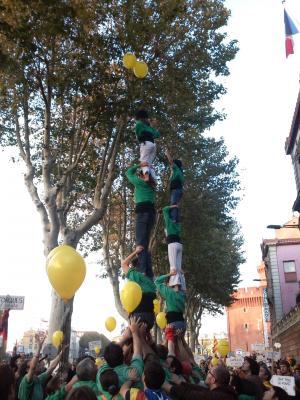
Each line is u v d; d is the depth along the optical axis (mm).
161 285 7930
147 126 8047
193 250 28125
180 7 14844
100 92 14945
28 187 16438
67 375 7012
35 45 12766
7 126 18719
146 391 4344
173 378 5344
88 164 18547
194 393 4293
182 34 16766
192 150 24250
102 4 14109
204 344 69312
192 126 22828
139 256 7148
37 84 15203
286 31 18219
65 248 5098
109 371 4516
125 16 14391
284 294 46969
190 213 27000
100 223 26047
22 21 11156
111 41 14445
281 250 48719
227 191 28672
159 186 24156
